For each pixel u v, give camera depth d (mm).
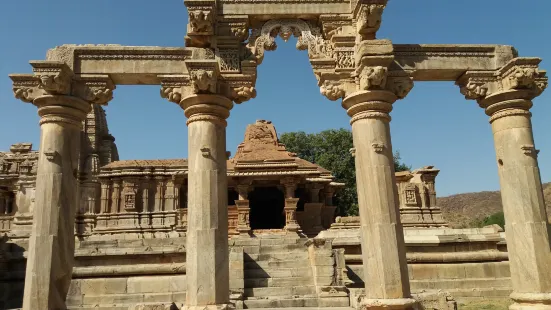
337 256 17922
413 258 19578
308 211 31453
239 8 10703
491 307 16438
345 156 54094
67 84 10062
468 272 19516
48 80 9648
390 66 10555
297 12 10789
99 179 30469
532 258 9992
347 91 10398
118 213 29375
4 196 33781
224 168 10188
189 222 9836
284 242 22484
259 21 10930
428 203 28188
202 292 9320
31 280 9305
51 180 9719
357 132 10180
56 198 9695
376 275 9391
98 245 19969
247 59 10594
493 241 19969
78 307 17156
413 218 27562
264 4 10773
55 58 10227
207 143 10000
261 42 10711
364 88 9977
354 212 49688
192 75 9680
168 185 30828
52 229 9547
